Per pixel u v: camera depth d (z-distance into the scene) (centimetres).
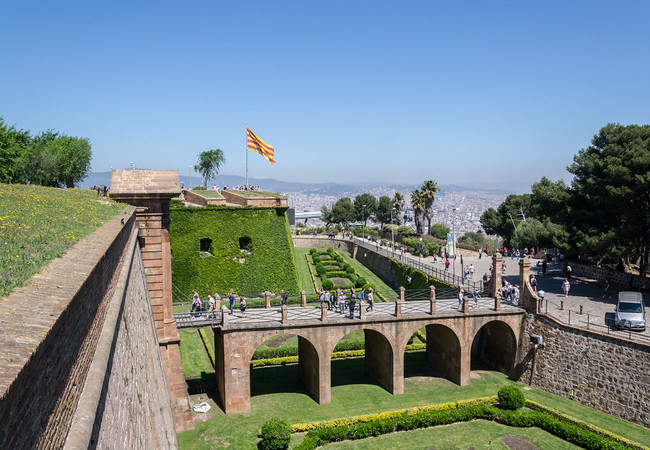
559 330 4069
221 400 3897
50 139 8200
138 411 1608
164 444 2164
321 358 3966
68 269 1083
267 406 3916
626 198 4716
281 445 3222
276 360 4788
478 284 5550
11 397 541
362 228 12275
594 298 4850
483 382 4422
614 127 5222
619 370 3606
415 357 5112
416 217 11119
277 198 6475
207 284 5925
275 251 6316
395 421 3588
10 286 884
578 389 3894
